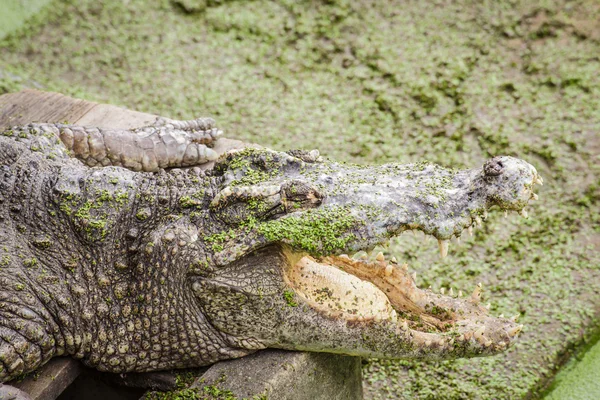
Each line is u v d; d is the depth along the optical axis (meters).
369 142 10.73
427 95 11.34
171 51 12.36
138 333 6.11
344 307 6.07
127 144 7.62
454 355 6.14
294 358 6.07
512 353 8.37
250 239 5.80
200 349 6.10
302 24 12.64
